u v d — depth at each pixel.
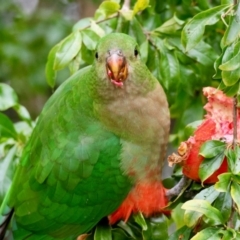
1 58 12.77
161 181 6.83
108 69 6.25
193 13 7.95
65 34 12.84
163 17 8.17
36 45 12.73
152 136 6.57
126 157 6.58
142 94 6.49
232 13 5.64
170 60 7.30
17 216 6.88
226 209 5.63
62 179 6.67
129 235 6.68
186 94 7.84
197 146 6.02
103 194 6.66
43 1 13.93
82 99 6.68
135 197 6.65
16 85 13.00
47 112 6.98
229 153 5.56
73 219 6.77
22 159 7.07
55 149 6.71
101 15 7.34
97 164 6.60
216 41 7.93
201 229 6.01
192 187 6.38
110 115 6.52
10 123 7.80
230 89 5.53
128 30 7.37
